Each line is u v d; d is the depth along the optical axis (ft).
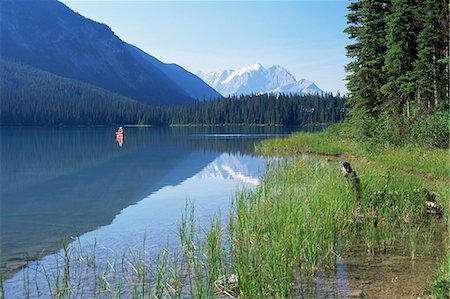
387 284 24.52
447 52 110.22
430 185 51.37
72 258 31.89
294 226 30.19
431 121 89.56
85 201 58.59
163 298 23.35
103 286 25.48
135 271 27.86
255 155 126.21
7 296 24.79
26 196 63.31
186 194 62.39
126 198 60.34
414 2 118.83
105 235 39.14
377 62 124.88
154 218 46.16
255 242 29.22
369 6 125.70
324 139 138.51
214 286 24.48
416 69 114.01
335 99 531.91
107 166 103.71
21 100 637.30
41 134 342.44
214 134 322.96
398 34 117.60
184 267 28.43
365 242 32.42
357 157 95.86
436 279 23.53
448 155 70.85
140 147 175.11
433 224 36.81
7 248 35.47
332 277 25.82
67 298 23.81
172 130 454.40
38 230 42.11
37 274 28.50
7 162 114.21
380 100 126.93
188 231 38.63
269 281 24.22
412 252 28.99
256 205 39.47
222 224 40.75
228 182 74.69
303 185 50.72
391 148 90.48
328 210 34.96
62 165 106.52
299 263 27.63
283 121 546.67
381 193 42.27
